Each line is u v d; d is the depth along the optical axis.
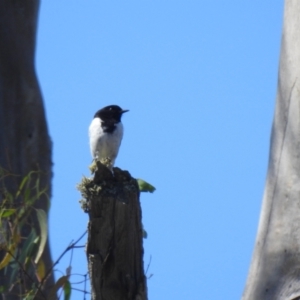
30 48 14.21
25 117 13.88
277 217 10.00
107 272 8.78
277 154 10.30
